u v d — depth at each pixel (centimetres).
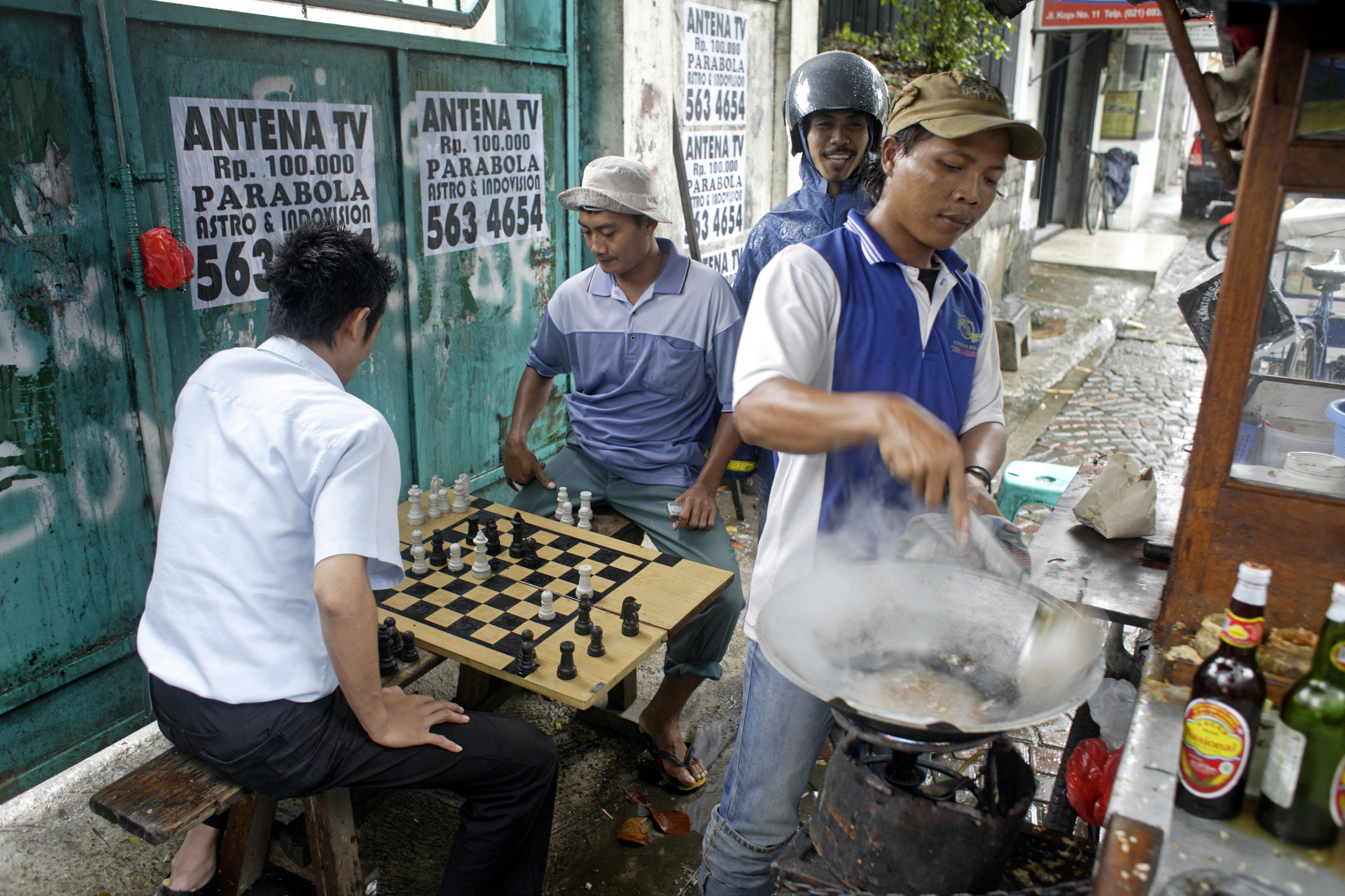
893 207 199
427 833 295
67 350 278
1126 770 147
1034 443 644
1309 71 138
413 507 321
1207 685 139
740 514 508
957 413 214
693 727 344
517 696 360
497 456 473
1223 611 164
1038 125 1167
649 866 284
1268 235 146
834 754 178
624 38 469
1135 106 1510
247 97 319
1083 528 247
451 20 405
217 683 202
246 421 204
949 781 181
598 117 488
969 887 161
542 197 470
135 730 321
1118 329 966
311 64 340
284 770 203
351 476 199
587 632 258
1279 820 137
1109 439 654
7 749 284
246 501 202
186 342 314
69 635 293
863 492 198
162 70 292
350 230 335
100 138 276
